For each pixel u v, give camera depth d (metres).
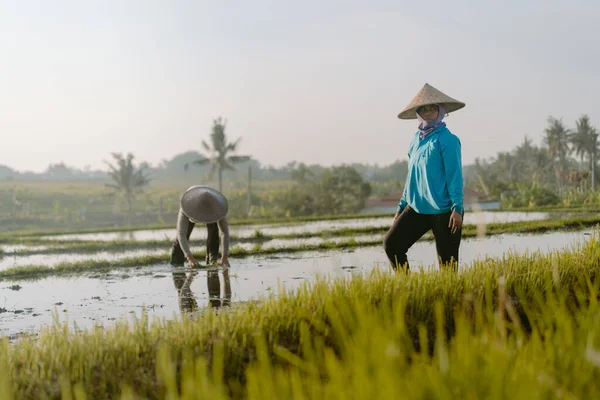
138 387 4.74
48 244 26.08
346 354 4.06
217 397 3.25
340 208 86.50
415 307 5.99
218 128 94.56
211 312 6.21
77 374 4.85
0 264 18.28
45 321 8.78
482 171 133.62
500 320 4.32
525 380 3.07
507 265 7.54
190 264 13.65
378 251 16.94
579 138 122.44
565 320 4.43
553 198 65.81
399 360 3.44
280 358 5.03
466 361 3.32
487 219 29.55
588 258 7.83
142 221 133.88
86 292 11.29
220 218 13.59
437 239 8.74
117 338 5.53
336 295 5.98
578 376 3.47
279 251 17.20
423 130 8.82
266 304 6.11
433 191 8.59
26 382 4.80
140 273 13.54
